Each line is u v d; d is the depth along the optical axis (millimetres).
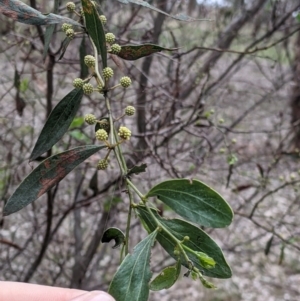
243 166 832
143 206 200
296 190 595
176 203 206
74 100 227
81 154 200
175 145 773
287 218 900
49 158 197
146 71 602
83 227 886
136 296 186
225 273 200
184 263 208
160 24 571
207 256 186
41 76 678
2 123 638
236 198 864
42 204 765
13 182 593
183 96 633
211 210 201
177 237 203
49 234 607
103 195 581
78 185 619
